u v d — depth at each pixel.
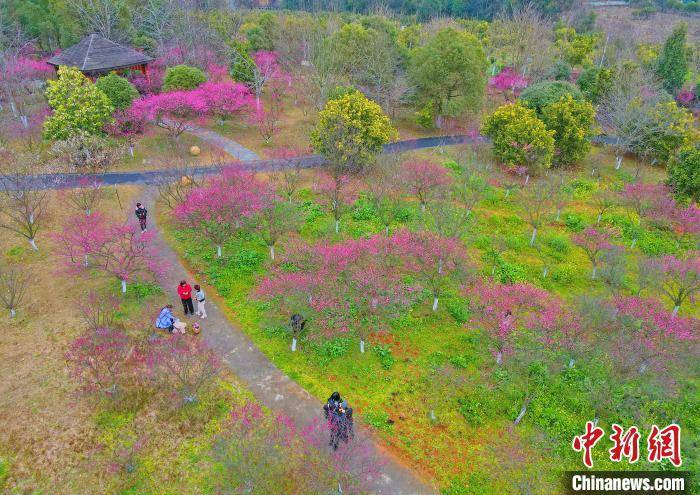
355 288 20.77
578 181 36.28
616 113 40.47
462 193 31.84
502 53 66.69
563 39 69.94
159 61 46.94
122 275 20.75
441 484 14.81
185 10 55.19
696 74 62.41
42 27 50.44
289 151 37.59
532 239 28.05
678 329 19.03
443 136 45.38
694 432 17.09
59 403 16.05
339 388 17.89
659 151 39.62
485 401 17.62
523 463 15.52
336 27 60.19
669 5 101.81
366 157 33.38
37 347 18.22
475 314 20.39
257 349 19.41
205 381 16.95
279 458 14.52
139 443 14.98
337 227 27.52
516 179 36.16
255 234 26.61
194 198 24.81
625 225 30.47
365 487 14.55
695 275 21.56
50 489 13.63
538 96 41.12
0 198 27.36
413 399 17.62
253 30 56.78
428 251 22.42
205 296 22.12
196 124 41.66
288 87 53.56
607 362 19.27
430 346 20.17
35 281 21.72
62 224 26.12
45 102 38.72
